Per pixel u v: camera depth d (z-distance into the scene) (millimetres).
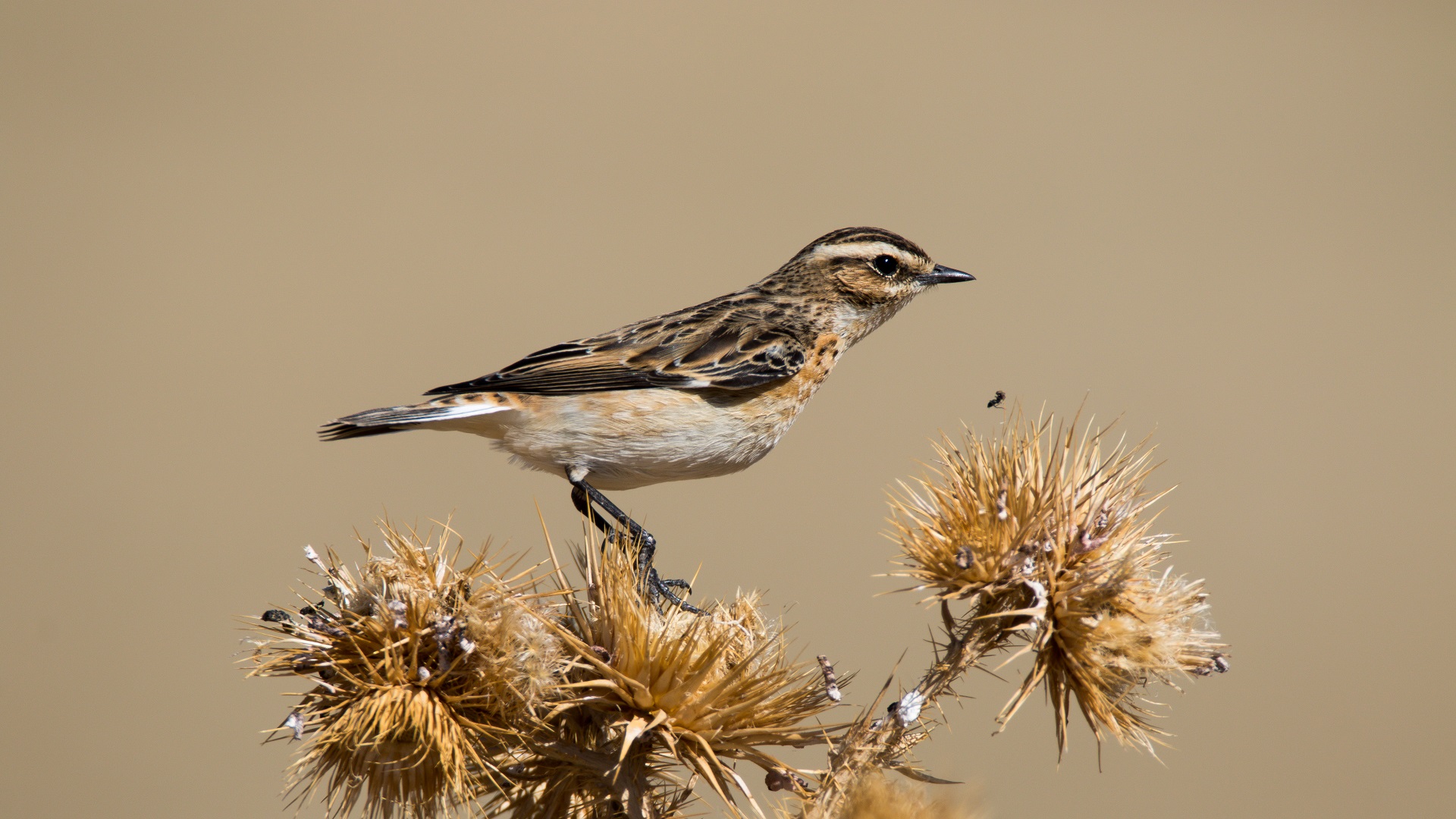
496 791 7949
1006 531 7461
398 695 7020
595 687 7637
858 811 6285
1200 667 7285
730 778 7387
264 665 7293
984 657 7449
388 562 7461
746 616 8180
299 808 7391
